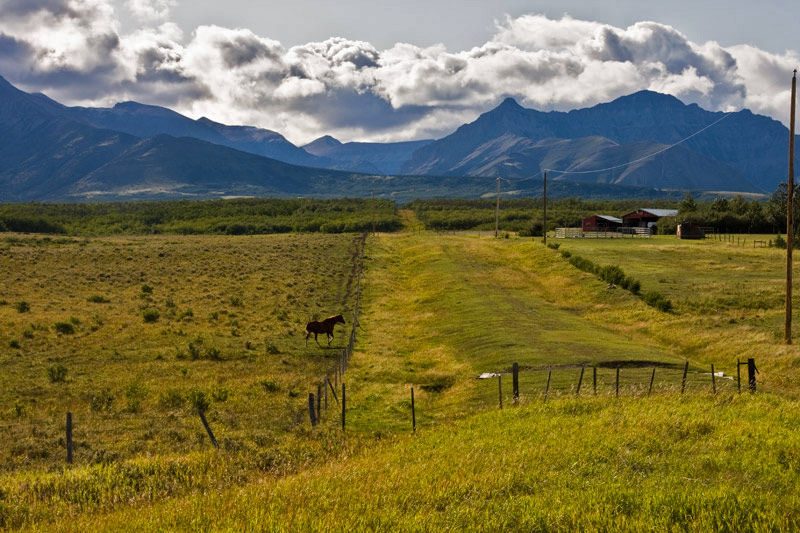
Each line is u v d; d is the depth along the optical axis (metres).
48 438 23.17
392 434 22.78
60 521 12.09
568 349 39.41
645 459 14.12
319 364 40.00
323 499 11.39
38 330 47.31
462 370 37.06
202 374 36.16
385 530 9.80
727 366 39.72
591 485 11.95
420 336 50.09
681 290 64.56
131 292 65.12
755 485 11.70
